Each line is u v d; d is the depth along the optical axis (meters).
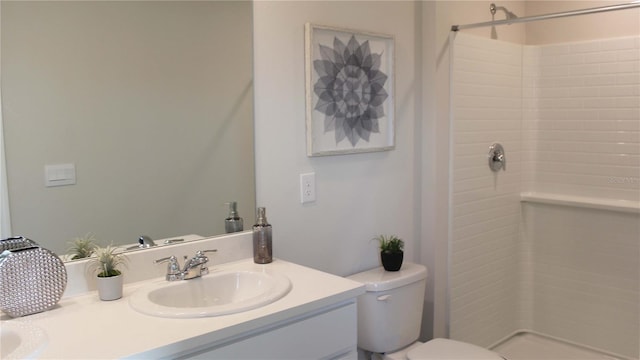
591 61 3.00
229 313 1.42
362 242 2.45
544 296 3.24
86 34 1.68
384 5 2.46
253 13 1.99
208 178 1.93
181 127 1.88
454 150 2.73
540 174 3.24
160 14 1.82
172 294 1.66
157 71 1.82
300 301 1.51
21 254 1.43
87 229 1.69
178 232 1.87
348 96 2.31
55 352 1.20
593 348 3.06
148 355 1.20
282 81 2.09
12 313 1.42
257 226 1.93
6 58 1.54
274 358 1.46
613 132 2.95
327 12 2.22
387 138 2.51
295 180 2.16
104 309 1.48
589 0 3.00
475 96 2.84
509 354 3.05
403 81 2.58
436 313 2.70
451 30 2.67
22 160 1.58
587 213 3.03
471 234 2.88
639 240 2.85
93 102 1.70
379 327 2.25
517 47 3.12
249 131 2.01
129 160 1.77
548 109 3.18
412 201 2.68
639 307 2.88
